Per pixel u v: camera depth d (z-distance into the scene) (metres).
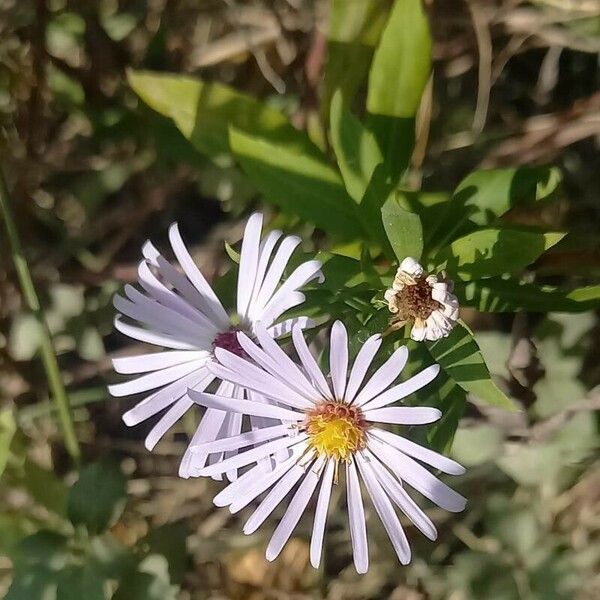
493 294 0.09
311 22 0.11
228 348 0.08
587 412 0.11
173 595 0.11
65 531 0.11
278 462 0.08
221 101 0.10
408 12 0.09
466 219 0.09
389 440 0.08
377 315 0.08
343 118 0.08
